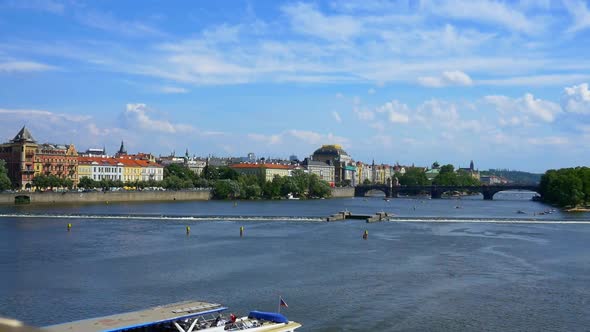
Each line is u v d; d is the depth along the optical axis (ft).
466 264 410.72
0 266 381.81
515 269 392.68
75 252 448.65
